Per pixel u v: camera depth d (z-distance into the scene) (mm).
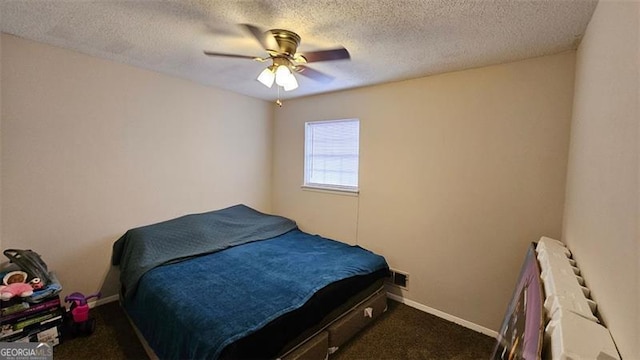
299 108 3770
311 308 1816
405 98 2775
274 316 1629
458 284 2504
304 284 2021
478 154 2363
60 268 2346
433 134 2602
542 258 1525
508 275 2256
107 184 2568
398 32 1767
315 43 1948
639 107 724
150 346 1876
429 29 1716
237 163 3666
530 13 1492
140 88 2717
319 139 3646
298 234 3441
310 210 3697
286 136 3943
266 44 2039
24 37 2053
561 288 1058
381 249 3018
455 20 1600
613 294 856
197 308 1694
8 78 2033
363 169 3127
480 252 2385
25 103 2113
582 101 1577
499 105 2244
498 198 2279
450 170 2518
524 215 2166
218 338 1423
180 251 2588
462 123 2434
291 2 1475
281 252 2766
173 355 1602
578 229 1450
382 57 2180
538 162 2092
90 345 2033
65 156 2322
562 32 1671
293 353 1683
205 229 2963
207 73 2826
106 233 2588
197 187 3258
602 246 1006
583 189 1393
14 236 2115
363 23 1666
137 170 2756
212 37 1952
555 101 2004
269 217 3609
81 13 1674
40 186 2217
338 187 3430
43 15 1710
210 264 2426
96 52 2320
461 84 2430
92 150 2463
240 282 2068
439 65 2328
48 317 1959
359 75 2637
